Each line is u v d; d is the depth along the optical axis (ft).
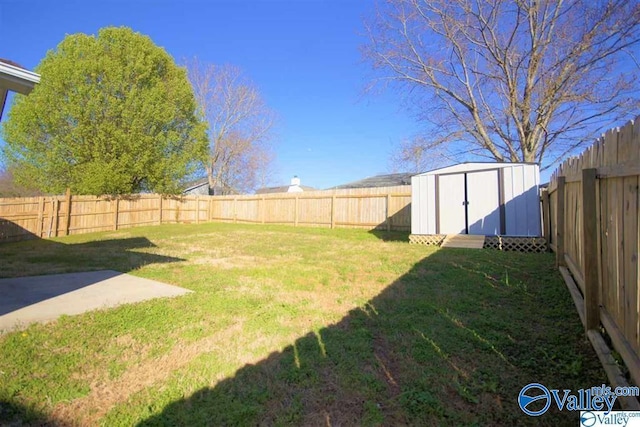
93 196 47.47
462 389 7.00
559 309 11.82
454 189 29.91
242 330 10.34
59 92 50.57
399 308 12.32
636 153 6.35
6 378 7.30
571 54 39.11
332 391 7.09
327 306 12.70
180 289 14.92
